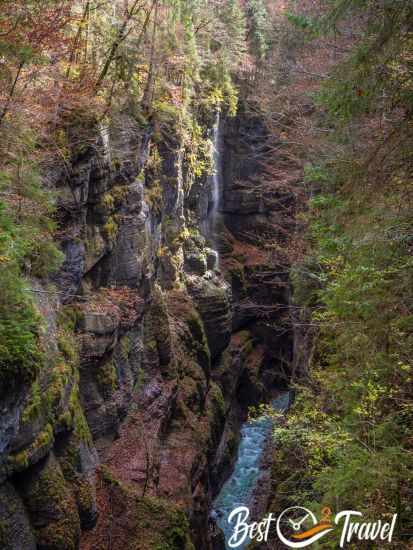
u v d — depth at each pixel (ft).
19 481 33.68
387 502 24.53
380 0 23.66
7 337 26.09
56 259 38.78
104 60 58.65
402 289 28.32
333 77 26.45
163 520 45.60
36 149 40.93
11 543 30.42
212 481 71.05
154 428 58.18
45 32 36.27
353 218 29.01
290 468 49.37
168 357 65.62
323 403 38.93
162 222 75.87
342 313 30.86
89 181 49.98
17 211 32.81
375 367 29.89
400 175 27.22
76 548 36.99
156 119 71.72
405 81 25.52
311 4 45.11
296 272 67.00
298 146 64.49
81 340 47.39
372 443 28.91
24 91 39.32
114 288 56.29
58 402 36.99
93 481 44.01
